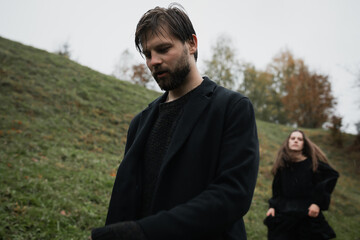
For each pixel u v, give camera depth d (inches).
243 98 38.2
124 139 322.7
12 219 114.6
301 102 1028.5
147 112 47.8
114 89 508.1
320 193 104.7
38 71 436.5
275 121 1258.0
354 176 522.9
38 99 340.5
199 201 29.5
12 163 177.8
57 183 167.9
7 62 422.3
